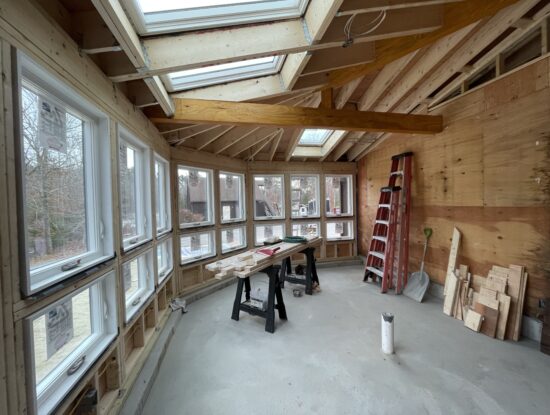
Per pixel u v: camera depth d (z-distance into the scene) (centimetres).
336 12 148
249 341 258
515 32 247
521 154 254
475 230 304
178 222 356
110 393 167
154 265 262
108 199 169
